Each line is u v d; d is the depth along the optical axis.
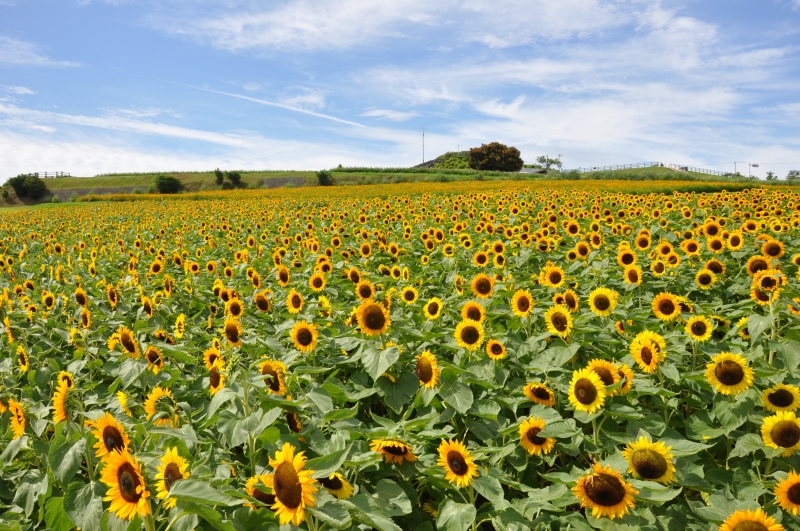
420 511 4.43
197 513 2.83
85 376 6.49
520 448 4.97
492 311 7.70
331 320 7.02
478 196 33.56
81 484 3.68
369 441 4.57
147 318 8.41
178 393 5.67
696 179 74.94
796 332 6.09
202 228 23.72
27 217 42.00
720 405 4.98
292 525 3.17
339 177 121.44
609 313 7.10
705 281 9.64
